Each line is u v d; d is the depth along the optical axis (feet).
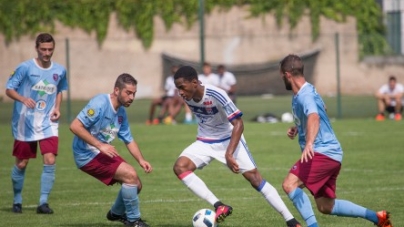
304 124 61.41
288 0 295.07
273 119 206.80
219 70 194.49
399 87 201.36
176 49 292.40
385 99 202.18
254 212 78.79
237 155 67.36
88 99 286.87
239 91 298.15
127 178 68.69
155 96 292.20
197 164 68.90
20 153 81.41
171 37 292.20
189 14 292.20
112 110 68.90
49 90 82.23
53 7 285.02
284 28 296.71
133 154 70.69
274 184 100.12
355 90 297.53
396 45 300.40
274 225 71.61
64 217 77.71
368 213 63.05
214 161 127.13
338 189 93.61
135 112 240.73
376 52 297.53
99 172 69.21
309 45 297.53
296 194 61.21
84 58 287.48
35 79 81.51
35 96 81.71
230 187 98.22
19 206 81.87
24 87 81.61
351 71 297.12
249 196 90.27
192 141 157.38
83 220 75.82
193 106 68.08
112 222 74.64
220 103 66.44
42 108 81.87
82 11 286.66
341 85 297.33
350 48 297.12
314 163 60.59
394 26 299.58
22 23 282.77
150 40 290.76
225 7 294.46
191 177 67.46
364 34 298.15
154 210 81.35
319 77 298.15
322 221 73.15
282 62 61.93
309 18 296.51
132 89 68.33
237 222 73.20
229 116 66.08
